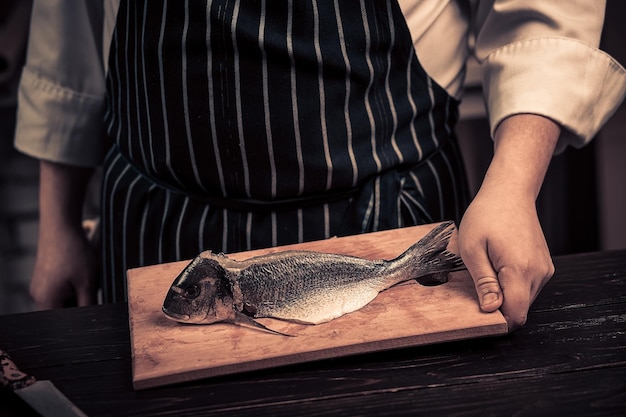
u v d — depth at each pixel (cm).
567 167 231
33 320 138
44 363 129
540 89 145
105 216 160
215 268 126
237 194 147
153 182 153
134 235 155
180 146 146
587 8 148
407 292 130
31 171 264
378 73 146
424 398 118
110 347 131
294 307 127
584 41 148
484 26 155
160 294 134
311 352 122
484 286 127
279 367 123
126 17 148
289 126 143
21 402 119
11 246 265
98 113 170
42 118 168
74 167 174
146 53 145
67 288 176
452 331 123
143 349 124
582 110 146
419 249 131
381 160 147
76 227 176
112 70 154
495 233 128
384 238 141
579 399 116
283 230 147
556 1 148
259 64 141
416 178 152
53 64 166
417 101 151
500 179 136
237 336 125
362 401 118
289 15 140
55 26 163
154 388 121
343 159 145
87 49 166
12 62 235
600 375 120
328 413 116
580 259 145
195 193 150
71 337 134
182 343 125
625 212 276
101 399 121
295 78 142
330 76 143
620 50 251
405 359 124
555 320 130
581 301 134
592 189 233
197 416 117
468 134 252
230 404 118
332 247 140
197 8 140
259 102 142
